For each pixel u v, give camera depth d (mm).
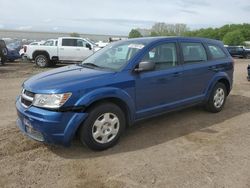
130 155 4445
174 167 4086
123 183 3676
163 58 5379
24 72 14742
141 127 5648
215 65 6375
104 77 4566
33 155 4387
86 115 4281
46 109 4137
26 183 3654
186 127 5695
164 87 5312
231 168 4074
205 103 6461
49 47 17781
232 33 86312
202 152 4574
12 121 5922
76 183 3670
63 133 4164
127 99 4738
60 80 4418
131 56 5020
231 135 5316
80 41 18219
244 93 9234
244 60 32125
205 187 3607
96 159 4301
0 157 4293
